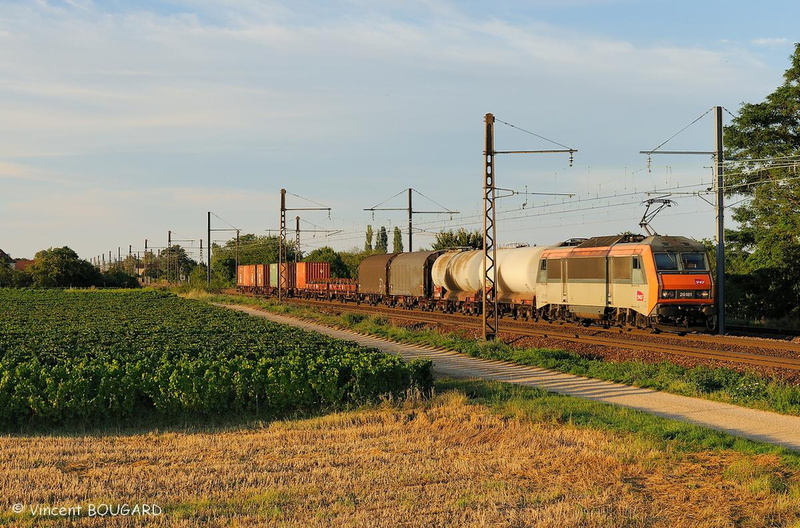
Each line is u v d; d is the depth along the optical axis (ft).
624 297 109.91
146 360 70.03
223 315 147.23
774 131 140.05
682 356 85.05
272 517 35.88
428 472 43.57
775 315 134.21
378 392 66.90
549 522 34.96
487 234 103.35
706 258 106.52
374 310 178.09
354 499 38.78
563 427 54.44
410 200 193.06
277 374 64.39
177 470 44.60
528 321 137.49
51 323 126.52
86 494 39.78
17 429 60.90
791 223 131.44
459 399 64.34
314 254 328.08
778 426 54.24
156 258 605.73
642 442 48.88
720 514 36.55
